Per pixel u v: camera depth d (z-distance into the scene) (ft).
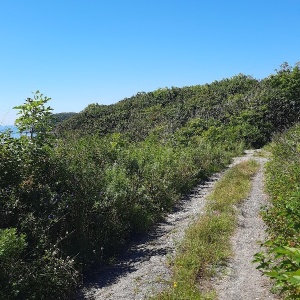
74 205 22.26
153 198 32.60
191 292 16.58
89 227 23.06
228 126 92.17
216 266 19.62
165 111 139.54
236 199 33.76
